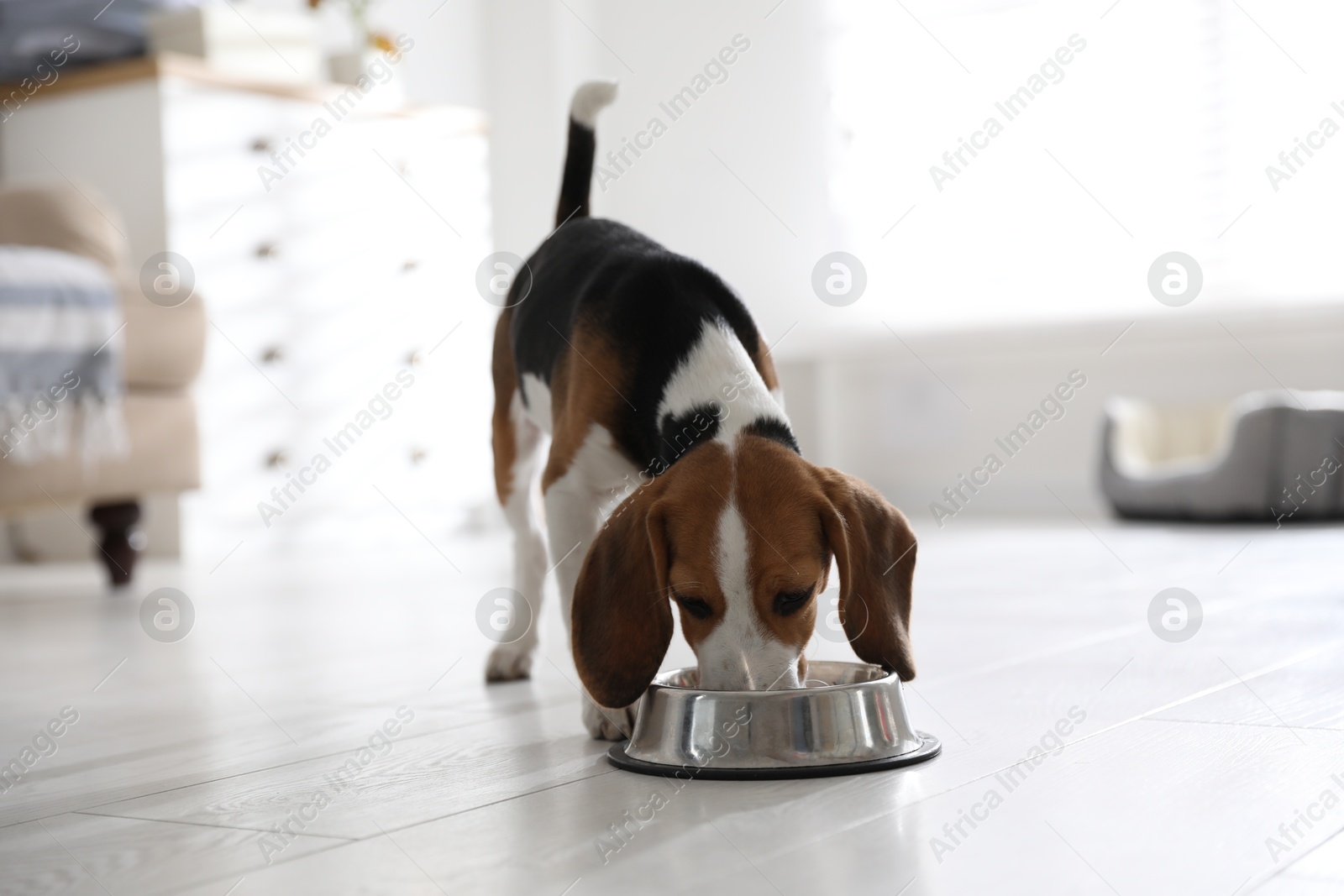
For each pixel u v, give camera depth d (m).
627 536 1.41
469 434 5.35
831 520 1.38
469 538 5.60
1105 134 5.68
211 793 1.41
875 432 6.34
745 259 6.13
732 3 6.05
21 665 2.49
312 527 4.86
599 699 1.39
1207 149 5.48
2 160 4.87
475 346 5.36
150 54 4.82
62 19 4.66
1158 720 1.56
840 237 6.13
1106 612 2.62
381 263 5.04
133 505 3.91
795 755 1.36
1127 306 5.65
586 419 1.66
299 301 4.80
